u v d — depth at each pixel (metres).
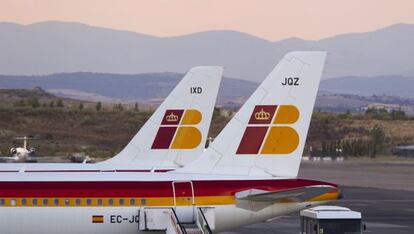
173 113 149.25
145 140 148.25
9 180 105.38
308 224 119.56
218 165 109.31
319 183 107.12
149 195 105.31
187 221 105.31
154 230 105.00
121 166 142.50
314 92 109.06
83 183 105.50
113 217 104.94
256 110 109.50
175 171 109.06
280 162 109.12
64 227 104.62
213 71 150.12
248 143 109.31
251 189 106.25
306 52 109.06
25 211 104.12
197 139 149.50
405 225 168.75
